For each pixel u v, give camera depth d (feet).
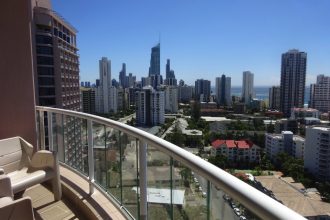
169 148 4.40
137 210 6.46
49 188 10.52
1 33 11.39
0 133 11.56
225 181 2.71
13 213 4.96
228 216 2.76
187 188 3.96
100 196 8.81
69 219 8.44
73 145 10.52
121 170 7.37
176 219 4.37
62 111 10.84
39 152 9.77
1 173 6.90
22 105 11.89
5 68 11.53
